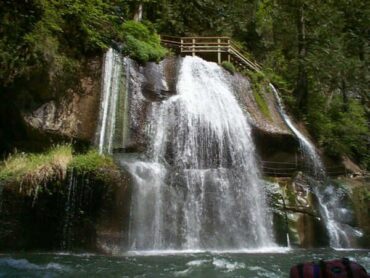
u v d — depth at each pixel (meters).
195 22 28.91
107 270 8.05
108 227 11.10
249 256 10.73
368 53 26.47
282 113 20.88
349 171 20.22
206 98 17.47
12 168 11.82
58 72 13.92
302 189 15.27
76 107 14.30
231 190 13.80
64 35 14.89
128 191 11.68
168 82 17.61
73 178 11.37
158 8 27.11
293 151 17.80
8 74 12.83
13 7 12.13
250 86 20.05
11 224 10.93
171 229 12.41
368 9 26.08
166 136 15.50
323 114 23.70
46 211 11.21
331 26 25.09
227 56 21.25
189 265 8.70
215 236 12.94
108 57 15.74
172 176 13.19
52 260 9.24
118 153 14.60
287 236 13.63
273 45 27.77
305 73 23.56
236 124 17.20
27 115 13.38
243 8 29.48
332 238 14.77
